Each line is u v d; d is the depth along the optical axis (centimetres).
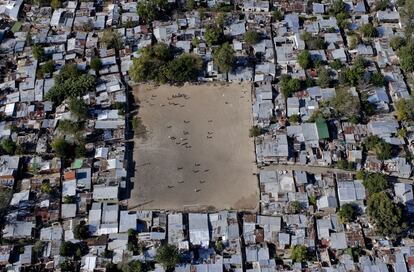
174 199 12556
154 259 11356
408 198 12144
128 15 16675
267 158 13075
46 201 12325
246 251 11531
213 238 11762
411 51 14838
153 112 14300
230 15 16575
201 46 15638
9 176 12731
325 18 16575
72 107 13675
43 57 15425
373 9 16862
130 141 13662
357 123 13662
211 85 14875
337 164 12938
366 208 11800
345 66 15088
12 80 14925
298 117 13825
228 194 12612
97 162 13088
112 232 11806
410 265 11156
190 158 13312
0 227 11906
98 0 17300
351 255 11312
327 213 12169
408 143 13288
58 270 11238
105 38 15675
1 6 17200
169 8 16812
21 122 13925
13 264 11331
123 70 15162
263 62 15262
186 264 11294
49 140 13500
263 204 12312
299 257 11212
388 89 14538
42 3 17212
